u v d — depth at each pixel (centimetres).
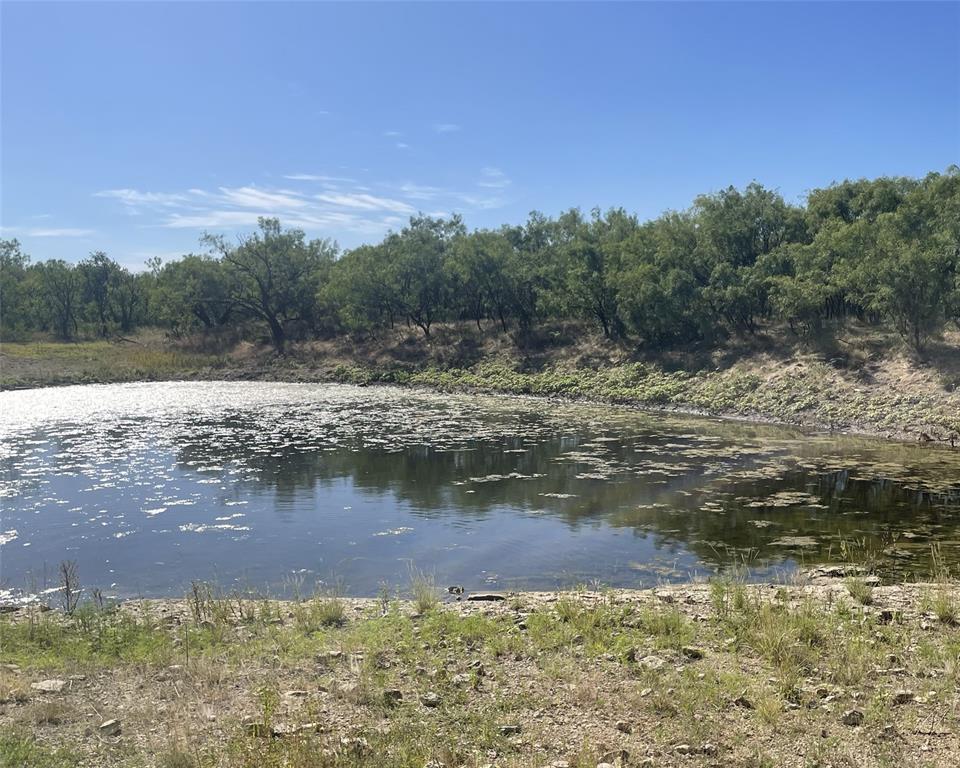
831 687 713
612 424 3244
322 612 1011
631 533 1558
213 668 794
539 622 946
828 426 3033
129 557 1441
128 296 8619
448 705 692
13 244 9456
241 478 2161
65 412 3741
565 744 613
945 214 3466
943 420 2714
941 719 650
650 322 4525
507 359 5316
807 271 3891
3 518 1723
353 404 4112
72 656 870
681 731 631
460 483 2077
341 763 567
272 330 6900
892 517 1638
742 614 950
